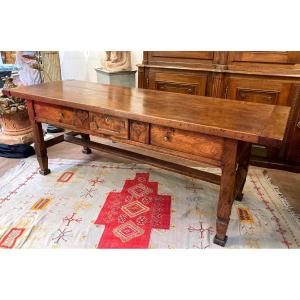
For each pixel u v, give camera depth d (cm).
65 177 215
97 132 162
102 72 311
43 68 315
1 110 246
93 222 167
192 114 137
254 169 232
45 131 304
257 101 220
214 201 189
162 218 171
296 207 183
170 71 250
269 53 207
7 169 229
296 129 216
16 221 167
